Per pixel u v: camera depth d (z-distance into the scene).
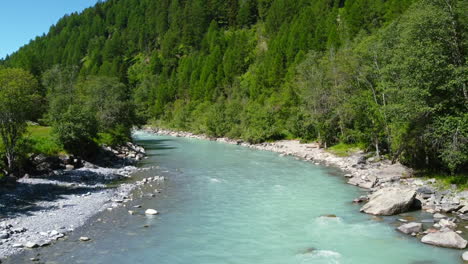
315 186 28.11
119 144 51.22
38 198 23.16
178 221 19.06
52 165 32.91
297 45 104.25
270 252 14.99
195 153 53.22
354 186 28.00
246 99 106.88
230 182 29.84
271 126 71.25
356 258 14.27
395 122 29.00
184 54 185.00
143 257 14.31
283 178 31.64
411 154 30.67
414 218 18.97
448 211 19.62
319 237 16.69
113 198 23.67
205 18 190.50
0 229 16.61
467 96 23.62
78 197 23.73
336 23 105.00
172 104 142.75
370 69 39.31
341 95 48.22
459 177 24.67
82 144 39.03
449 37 24.19
